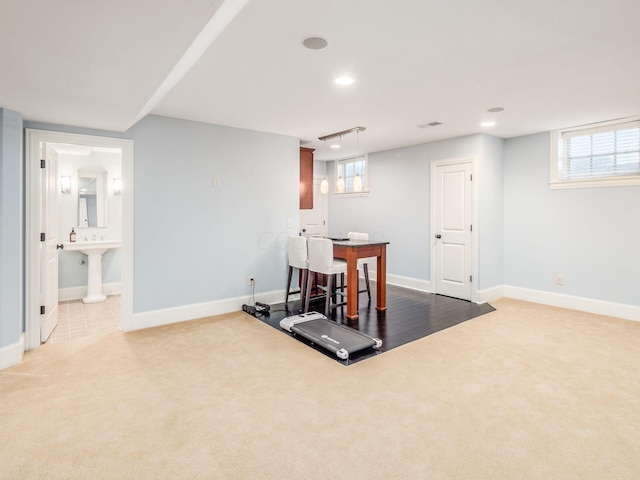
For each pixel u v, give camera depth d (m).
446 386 2.55
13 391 2.47
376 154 6.25
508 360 2.99
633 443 1.91
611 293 4.27
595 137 4.36
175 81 2.78
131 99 2.56
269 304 4.75
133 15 1.47
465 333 3.65
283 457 1.81
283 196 4.85
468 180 4.90
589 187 4.39
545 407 2.27
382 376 2.70
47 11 1.43
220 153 4.28
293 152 4.93
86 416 2.17
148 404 2.31
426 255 5.50
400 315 4.27
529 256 4.95
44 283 3.41
